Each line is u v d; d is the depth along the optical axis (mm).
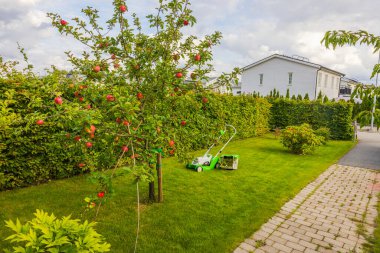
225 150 11055
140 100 4406
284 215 5000
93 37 4438
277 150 11422
